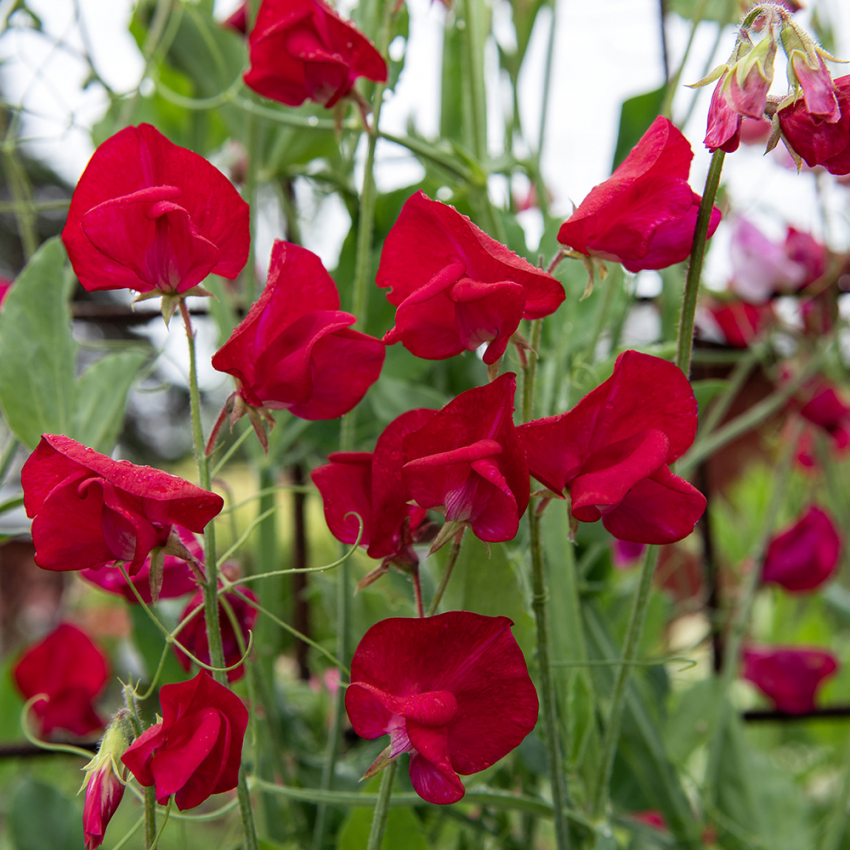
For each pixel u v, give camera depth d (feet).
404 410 1.52
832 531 2.04
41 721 1.86
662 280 1.73
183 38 1.81
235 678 1.29
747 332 2.14
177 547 1.02
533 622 1.26
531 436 0.98
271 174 1.74
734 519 3.61
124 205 1.01
